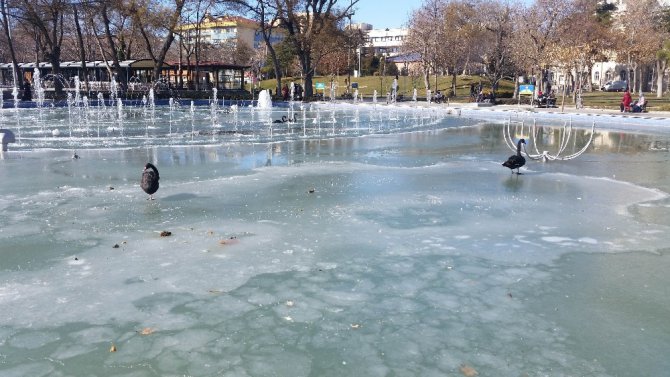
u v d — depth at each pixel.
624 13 53.75
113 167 12.30
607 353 4.15
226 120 27.89
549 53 38.41
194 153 14.82
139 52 67.25
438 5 50.41
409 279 5.59
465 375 3.83
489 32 52.62
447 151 15.82
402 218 7.94
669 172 12.24
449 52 51.34
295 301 5.04
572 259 6.23
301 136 19.91
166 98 43.75
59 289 5.28
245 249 6.47
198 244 6.65
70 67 50.03
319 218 7.88
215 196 9.30
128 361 4.00
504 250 6.53
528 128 24.34
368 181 10.81
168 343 4.26
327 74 74.88
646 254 6.43
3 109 34.22
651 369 3.93
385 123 27.11
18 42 64.94
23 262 6.02
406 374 3.83
